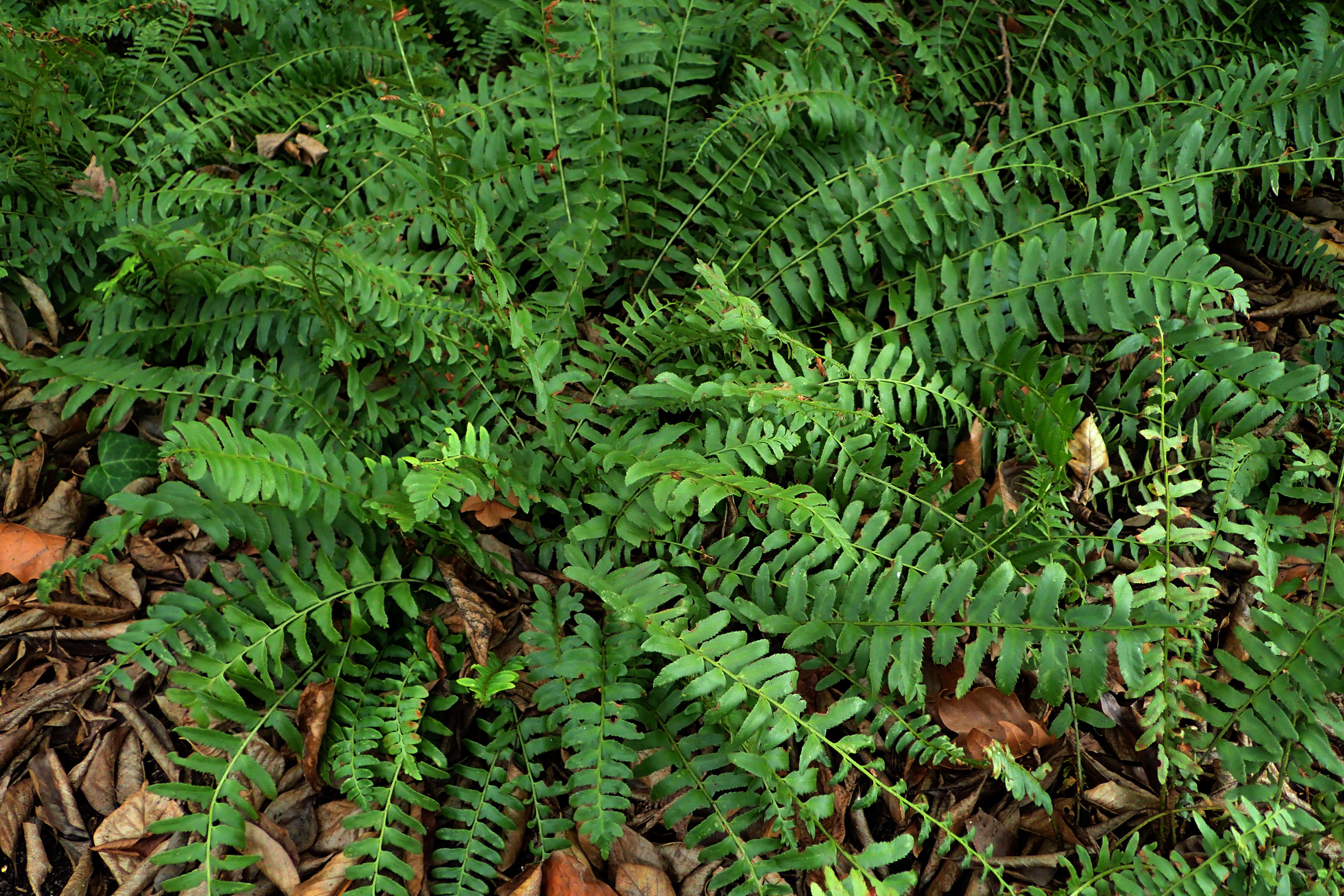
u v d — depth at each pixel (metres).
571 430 2.50
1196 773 1.95
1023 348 2.84
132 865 1.92
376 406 2.39
